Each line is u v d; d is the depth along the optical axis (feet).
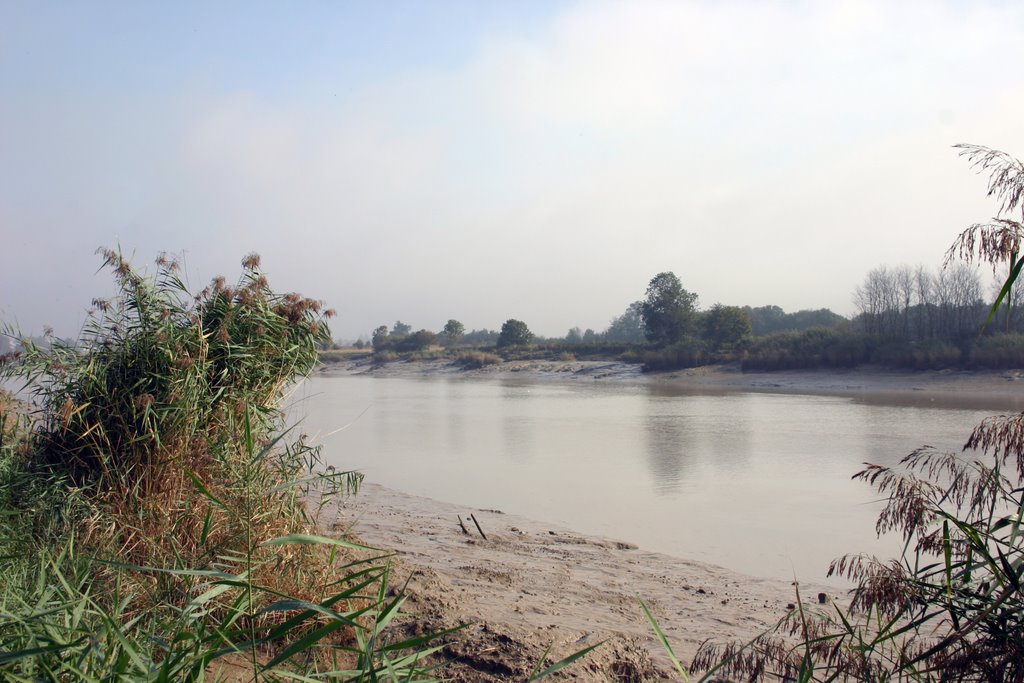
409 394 122.31
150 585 14.99
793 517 33.76
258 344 20.45
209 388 19.44
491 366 207.72
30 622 11.27
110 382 19.45
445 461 51.06
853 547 28.78
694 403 94.22
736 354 154.61
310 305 21.57
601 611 21.22
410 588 19.61
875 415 73.20
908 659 11.48
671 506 36.42
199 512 17.25
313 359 21.72
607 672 16.19
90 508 17.21
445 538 29.76
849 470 44.32
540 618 19.71
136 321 20.27
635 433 64.13
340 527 23.06
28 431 19.92
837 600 22.50
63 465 18.83
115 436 18.81
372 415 83.46
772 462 47.83
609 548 28.99
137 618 11.94
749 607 22.04
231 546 16.49
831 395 101.30
